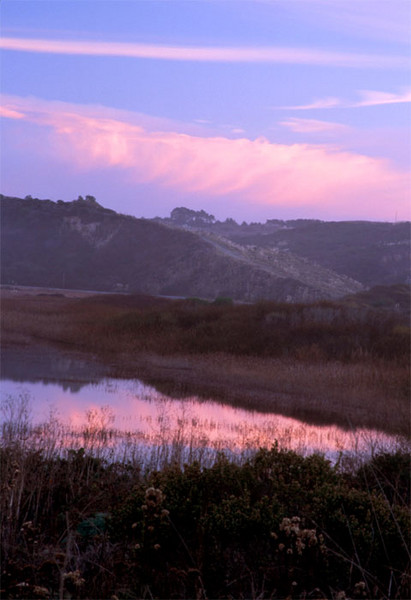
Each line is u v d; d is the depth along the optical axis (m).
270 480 4.91
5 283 145.50
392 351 25.02
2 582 3.77
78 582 3.67
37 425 11.62
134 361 24.08
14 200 184.50
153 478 4.74
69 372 21.30
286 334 27.64
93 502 5.51
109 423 12.67
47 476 6.32
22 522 5.12
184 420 13.57
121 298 54.69
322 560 3.91
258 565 3.95
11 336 30.53
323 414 15.30
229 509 4.15
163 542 4.05
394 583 3.99
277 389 18.77
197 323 31.70
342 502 4.35
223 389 18.72
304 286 104.44
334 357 24.84
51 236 168.88
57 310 46.22
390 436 12.45
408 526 4.15
